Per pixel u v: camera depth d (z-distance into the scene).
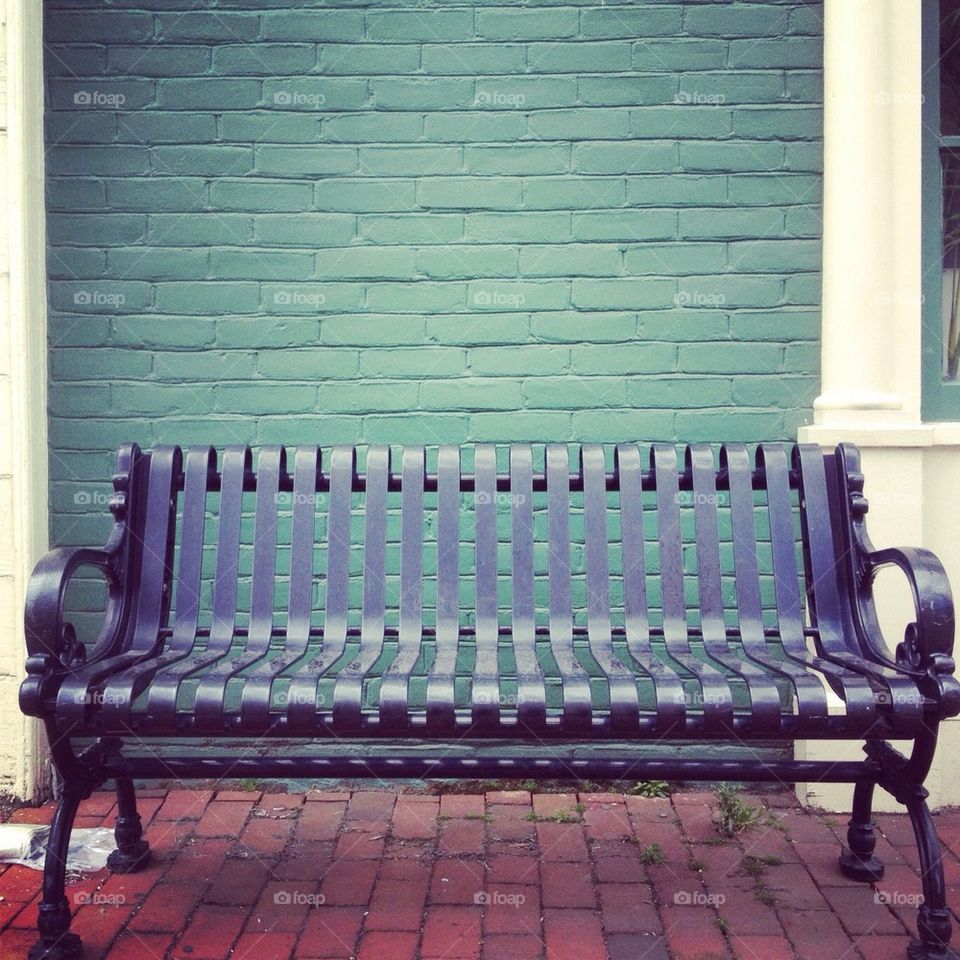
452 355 3.59
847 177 3.38
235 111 3.56
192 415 3.60
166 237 3.57
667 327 3.58
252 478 3.04
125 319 3.58
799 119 3.55
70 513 3.59
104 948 2.51
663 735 2.40
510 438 3.60
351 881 2.86
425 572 3.61
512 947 2.52
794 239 3.56
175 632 2.86
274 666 2.59
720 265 3.57
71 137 3.56
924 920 2.42
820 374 3.57
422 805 3.40
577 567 3.63
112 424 3.59
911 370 3.46
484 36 3.56
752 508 2.94
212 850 3.06
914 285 3.44
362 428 3.60
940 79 3.57
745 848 3.07
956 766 3.42
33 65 3.41
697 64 3.55
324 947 2.52
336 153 3.57
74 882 2.85
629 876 2.89
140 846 2.96
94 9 3.55
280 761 2.58
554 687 3.59
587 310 3.58
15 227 3.36
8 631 3.40
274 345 3.59
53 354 3.58
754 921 2.64
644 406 3.59
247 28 3.56
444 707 2.38
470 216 3.57
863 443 3.33
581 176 3.56
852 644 2.77
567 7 3.55
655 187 3.56
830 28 3.42
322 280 3.58
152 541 2.90
